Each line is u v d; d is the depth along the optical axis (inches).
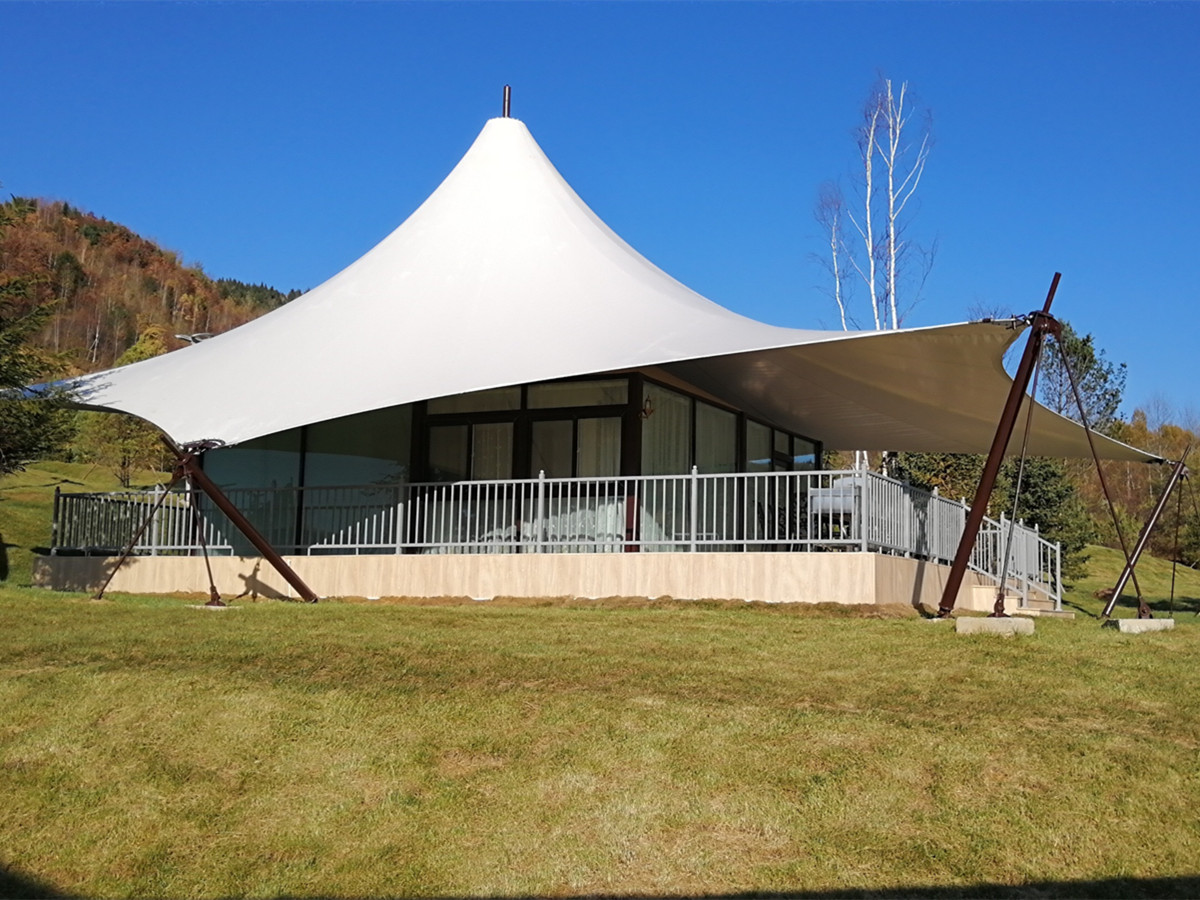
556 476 616.4
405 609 457.7
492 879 207.6
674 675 313.0
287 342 607.5
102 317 3745.1
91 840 226.1
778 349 485.7
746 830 220.7
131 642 357.7
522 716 275.4
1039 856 209.9
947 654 347.9
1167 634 402.3
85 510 669.9
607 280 619.5
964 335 458.6
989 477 461.7
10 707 286.8
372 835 224.2
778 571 498.0
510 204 682.8
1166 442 2247.8
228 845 222.7
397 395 507.5
